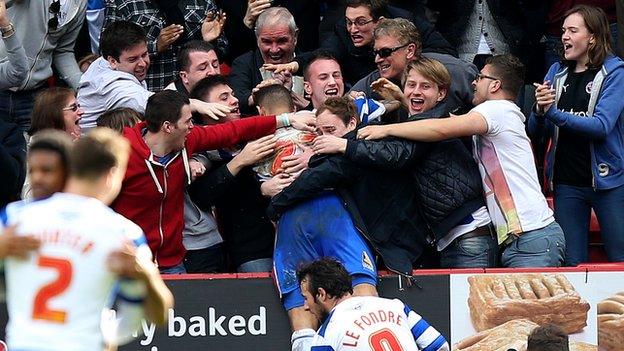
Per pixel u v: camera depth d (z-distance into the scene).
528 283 19.33
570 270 19.41
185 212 19.78
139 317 13.13
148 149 19.02
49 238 12.98
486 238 19.59
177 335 19.08
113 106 21.31
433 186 19.31
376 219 19.12
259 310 19.17
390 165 18.91
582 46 20.83
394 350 17.03
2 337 18.81
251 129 19.61
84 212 13.14
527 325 19.25
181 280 19.08
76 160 13.42
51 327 12.73
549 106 20.44
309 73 20.70
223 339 19.14
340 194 19.12
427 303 19.20
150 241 19.14
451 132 19.12
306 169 19.06
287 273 19.03
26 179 19.77
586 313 19.39
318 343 17.25
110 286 13.00
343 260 18.86
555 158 21.22
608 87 20.73
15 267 12.94
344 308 17.33
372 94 21.06
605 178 20.81
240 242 20.25
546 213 19.73
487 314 19.25
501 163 19.59
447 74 19.58
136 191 18.97
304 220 19.00
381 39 20.70
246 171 20.06
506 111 19.59
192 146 19.36
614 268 19.42
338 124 19.22
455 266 19.58
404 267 19.11
